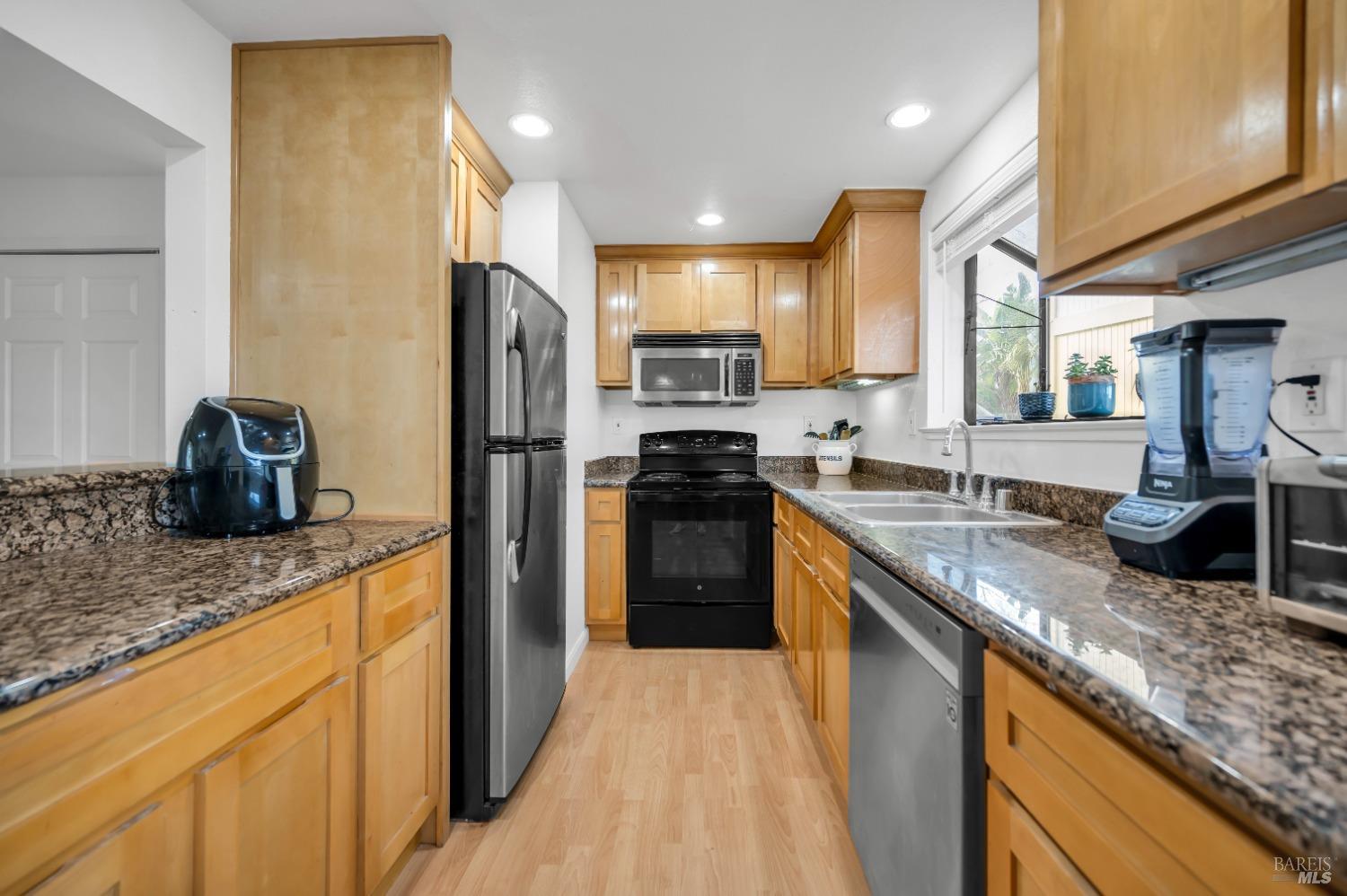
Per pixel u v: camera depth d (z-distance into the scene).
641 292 3.21
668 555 2.85
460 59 1.61
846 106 1.82
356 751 1.15
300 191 1.55
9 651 0.61
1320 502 0.61
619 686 2.42
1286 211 0.65
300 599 0.97
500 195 2.36
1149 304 1.54
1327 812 0.34
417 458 1.54
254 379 1.54
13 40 1.05
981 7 1.40
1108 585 0.86
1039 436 1.64
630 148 2.10
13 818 0.56
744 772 1.79
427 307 1.54
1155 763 0.51
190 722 0.76
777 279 3.19
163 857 0.72
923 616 0.96
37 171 2.20
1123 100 0.85
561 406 2.14
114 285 2.23
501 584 1.58
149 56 1.30
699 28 1.48
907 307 2.49
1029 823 0.69
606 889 1.33
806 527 2.08
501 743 1.57
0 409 2.22
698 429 3.53
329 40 1.54
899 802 1.06
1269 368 0.86
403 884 1.34
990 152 1.90
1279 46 0.61
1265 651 0.59
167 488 1.30
